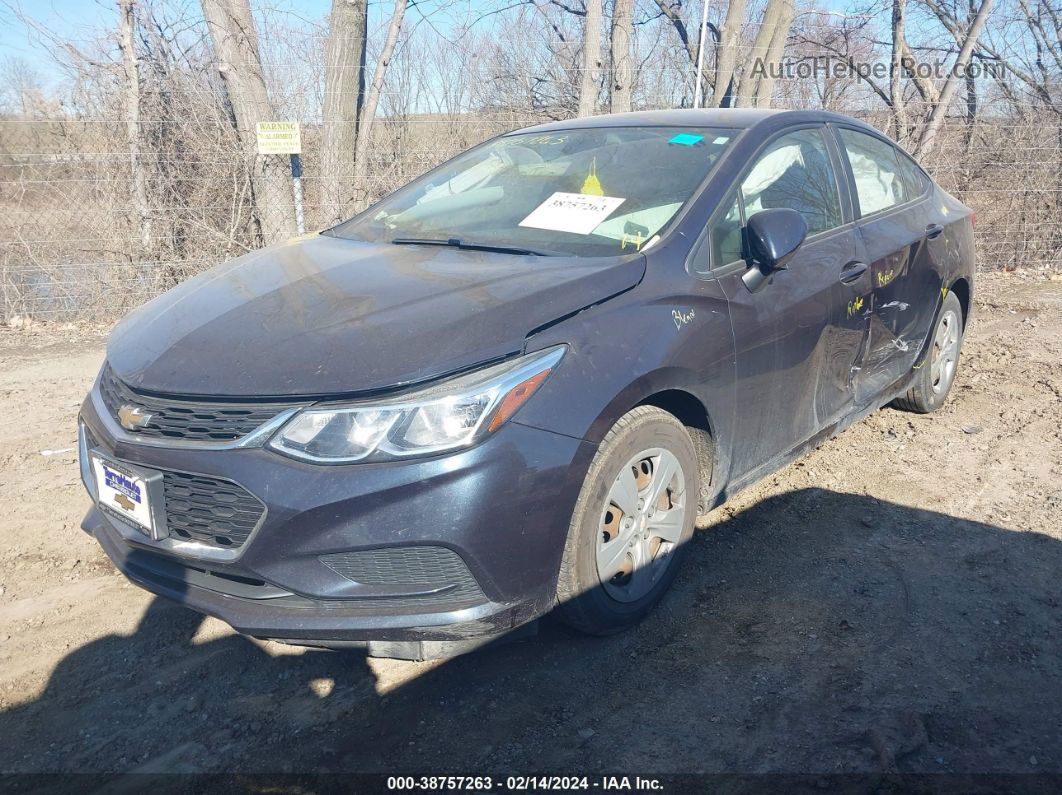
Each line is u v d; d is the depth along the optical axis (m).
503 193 3.73
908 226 4.40
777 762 2.46
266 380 2.50
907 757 2.47
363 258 3.33
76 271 7.89
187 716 2.70
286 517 2.39
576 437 2.59
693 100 11.64
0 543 3.74
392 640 2.48
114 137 8.16
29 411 5.43
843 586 3.33
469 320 2.61
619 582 2.98
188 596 2.64
